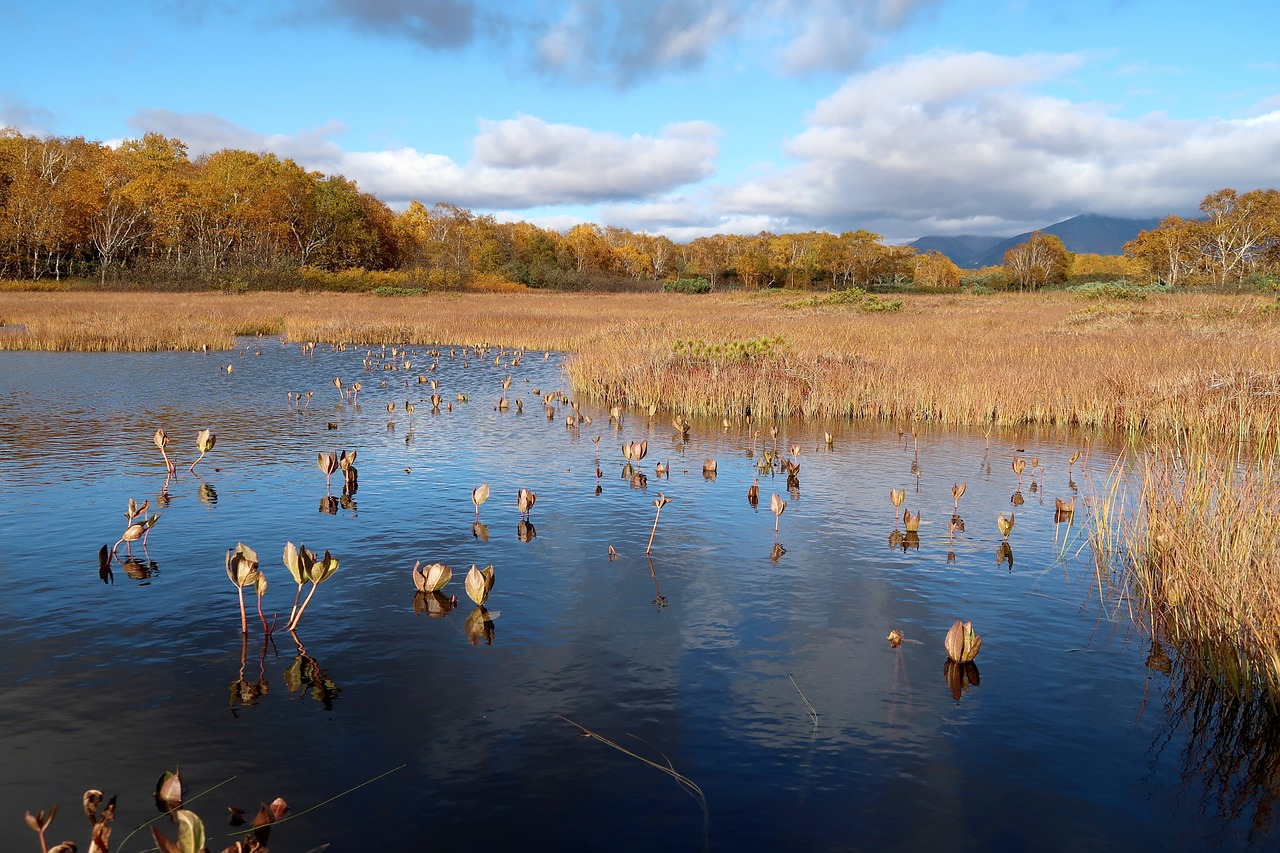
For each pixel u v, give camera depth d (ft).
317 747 11.23
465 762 10.93
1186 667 13.94
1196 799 10.30
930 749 11.35
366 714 12.10
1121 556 19.80
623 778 10.61
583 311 124.16
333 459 24.47
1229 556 15.75
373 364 63.87
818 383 43.93
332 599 16.53
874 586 17.62
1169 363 46.14
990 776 10.75
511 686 13.01
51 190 182.91
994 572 18.57
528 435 35.24
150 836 9.29
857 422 41.11
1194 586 14.98
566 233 415.44
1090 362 49.06
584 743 11.41
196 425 36.55
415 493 24.84
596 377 49.06
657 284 291.17
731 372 45.93
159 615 15.60
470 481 26.53
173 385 50.03
